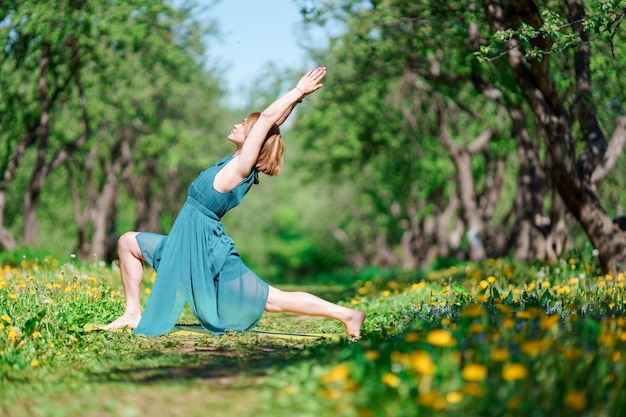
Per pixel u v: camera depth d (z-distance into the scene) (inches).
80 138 1146.7
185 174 1792.6
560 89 673.6
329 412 165.5
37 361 245.0
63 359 261.4
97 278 470.0
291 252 3139.8
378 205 1868.8
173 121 1424.7
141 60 1133.7
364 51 801.6
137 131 1412.4
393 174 1507.1
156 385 208.1
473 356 190.9
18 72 998.4
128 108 1202.0
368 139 1407.5
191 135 1434.5
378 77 1068.5
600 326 216.5
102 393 199.8
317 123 1352.1
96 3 899.4
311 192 2775.6
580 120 612.4
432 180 1323.8
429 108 1243.8
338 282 1210.6
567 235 794.8
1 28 877.8
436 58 832.9
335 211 2496.3
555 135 577.3
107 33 940.6
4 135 1136.8
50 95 1077.1
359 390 171.9
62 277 415.8
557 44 433.1
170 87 1278.3
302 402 173.9
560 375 176.4
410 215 1713.8
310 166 1681.8
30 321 276.7
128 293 308.2
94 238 1371.8
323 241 3011.8
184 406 183.5
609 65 645.3
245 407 179.9
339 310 289.3
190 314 473.7
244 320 286.8
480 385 166.1
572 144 581.3
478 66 710.5
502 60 649.6
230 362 246.4
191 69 1273.4
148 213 1806.1
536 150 936.9
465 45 674.2
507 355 177.3
